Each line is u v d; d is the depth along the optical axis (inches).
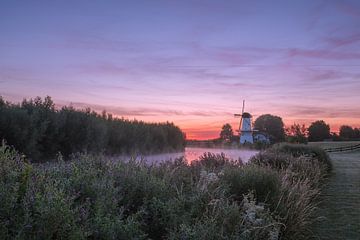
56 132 1450.5
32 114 1368.1
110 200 166.1
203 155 477.7
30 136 1298.0
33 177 154.5
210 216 185.5
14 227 120.8
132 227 154.8
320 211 402.9
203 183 239.0
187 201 205.0
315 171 600.4
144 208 183.2
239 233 187.8
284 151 962.7
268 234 199.9
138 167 240.8
